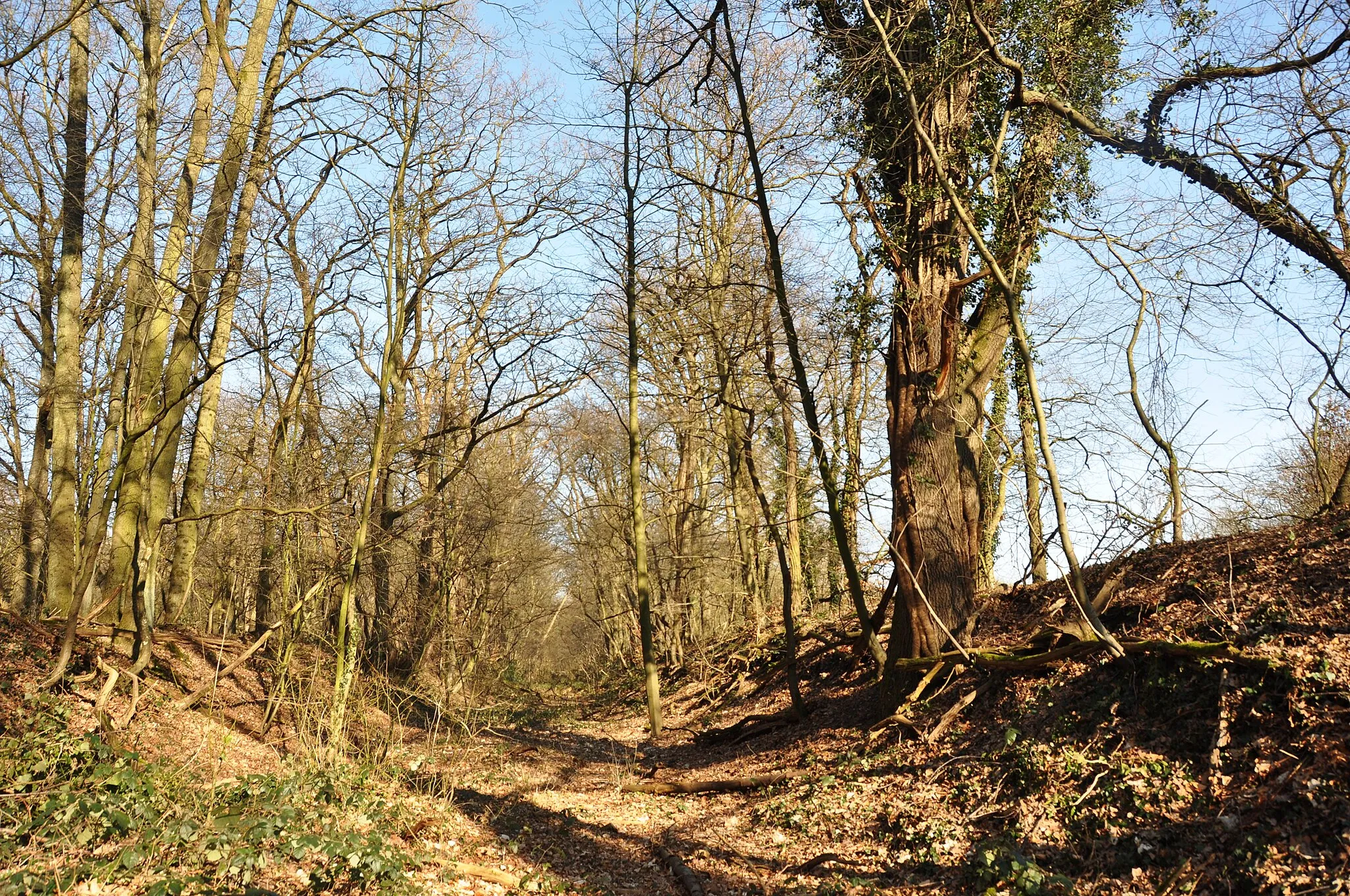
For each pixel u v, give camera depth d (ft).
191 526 57.31
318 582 48.52
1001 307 45.68
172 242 47.06
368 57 48.21
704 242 76.64
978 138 45.42
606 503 82.69
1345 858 19.06
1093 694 31.58
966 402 45.29
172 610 56.54
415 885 24.49
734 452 78.07
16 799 25.50
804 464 72.38
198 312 42.57
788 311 47.39
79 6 45.14
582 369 59.67
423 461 59.06
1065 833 25.18
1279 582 31.12
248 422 63.52
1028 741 30.55
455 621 70.85
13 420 71.82
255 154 48.88
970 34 41.24
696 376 74.23
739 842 32.50
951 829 27.96
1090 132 37.65
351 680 40.29
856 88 44.80
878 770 36.06
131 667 40.91
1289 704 24.63
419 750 48.49
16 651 36.99
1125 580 38.40
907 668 42.27
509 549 80.23
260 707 47.01
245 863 22.80
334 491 51.78
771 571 104.06
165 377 46.85
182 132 55.36
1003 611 48.01
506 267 62.49
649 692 56.34
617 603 105.81
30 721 32.12
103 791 27.86
